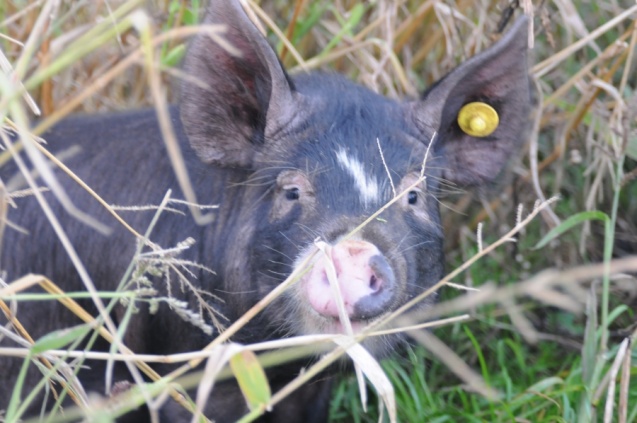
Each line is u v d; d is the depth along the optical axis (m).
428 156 5.74
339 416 7.26
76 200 6.18
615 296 7.59
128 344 6.30
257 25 6.00
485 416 6.82
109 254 6.15
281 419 6.92
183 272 6.06
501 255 7.90
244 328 5.83
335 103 5.73
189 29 4.08
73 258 4.29
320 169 5.43
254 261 5.68
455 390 7.07
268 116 5.72
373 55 7.98
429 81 8.03
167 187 6.18
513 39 5.84
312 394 6.86
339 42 7.79
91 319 4.50
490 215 7.74
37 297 4.32
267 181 5.66
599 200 7.59
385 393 4.35
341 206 5.26
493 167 6.38
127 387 5.32
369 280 4.80
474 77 6.04
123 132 6.38
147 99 7.56
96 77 7.31
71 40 7.03
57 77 7.37
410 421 6.81
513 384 7.29
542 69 7.48
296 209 5.45
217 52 5.68
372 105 5.81
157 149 6.26
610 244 6.20
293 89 5.73
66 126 6.48
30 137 4.36
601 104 7.48
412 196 5.59
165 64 6.82
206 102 5.80
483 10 7.54
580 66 7.91
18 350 4.59
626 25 7.91
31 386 6.17
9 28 7.29
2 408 6.23
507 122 6.25
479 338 7.67
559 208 7.81
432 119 5.90
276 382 6.38
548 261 7.90
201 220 4.36
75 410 4.72
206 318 6.01
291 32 7.41
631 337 6.14
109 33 4.21
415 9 8.03
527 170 7.79
